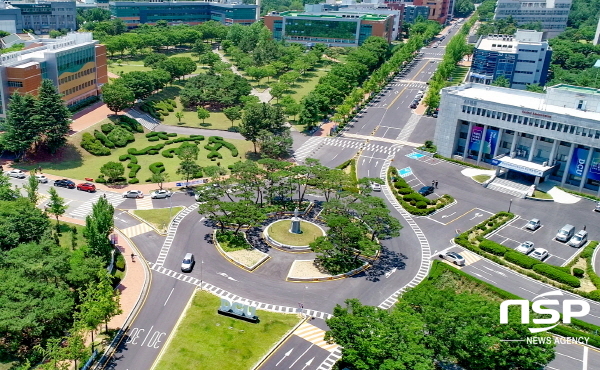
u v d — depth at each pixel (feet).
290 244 434.30
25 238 389.19
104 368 296.92
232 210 425.28
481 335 276.00
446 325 282.36
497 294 376.27
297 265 410.31
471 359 280.51
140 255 418.10
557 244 456.45
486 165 625.41
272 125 646.74
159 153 636.07
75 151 612.29
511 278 403.13
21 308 292.61
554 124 554.46
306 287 384.27
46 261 333.42
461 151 652.07
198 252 426.10
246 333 331.77
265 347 319.47
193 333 329.72
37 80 629.10
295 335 332.80
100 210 400.67
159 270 399.03
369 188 464.24
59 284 332.19
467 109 614.75
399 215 501.97
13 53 635.25
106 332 325.01
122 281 380.78
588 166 548.72
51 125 575.38
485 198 545.44
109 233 412.57
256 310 355.77
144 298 363.97
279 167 520.83
